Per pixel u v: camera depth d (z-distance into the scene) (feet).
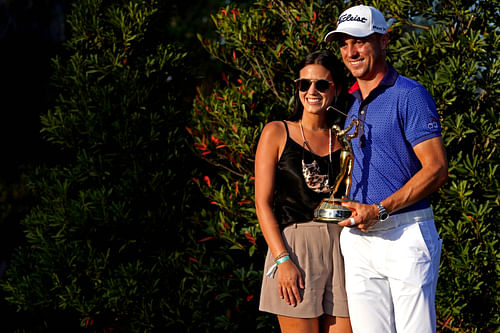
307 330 12.34
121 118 20.72
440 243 11.68
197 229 20.76
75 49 21.95
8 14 33.83
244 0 27.07
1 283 21.54
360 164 11.76
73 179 20.85
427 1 17.12
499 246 15.99
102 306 19.94
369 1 17.74
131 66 21.72
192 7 35.09
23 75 34.12
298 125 12.80
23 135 33.60
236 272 18.49
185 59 22.25
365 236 11.70
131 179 20.13
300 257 12.30
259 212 12.48
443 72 15.99
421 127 10.99
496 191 15.76
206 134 19.33
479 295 16.19
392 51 17.33
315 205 12.44
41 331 22.11
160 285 19.99
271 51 17.87
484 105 17.03
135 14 21.04
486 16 16.67
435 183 10.84
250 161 18.53
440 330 17.22
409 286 11.20
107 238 20.31
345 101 13.21
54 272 19.88
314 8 17.67
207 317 19.54
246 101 17.90
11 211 31.40
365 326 11.83
